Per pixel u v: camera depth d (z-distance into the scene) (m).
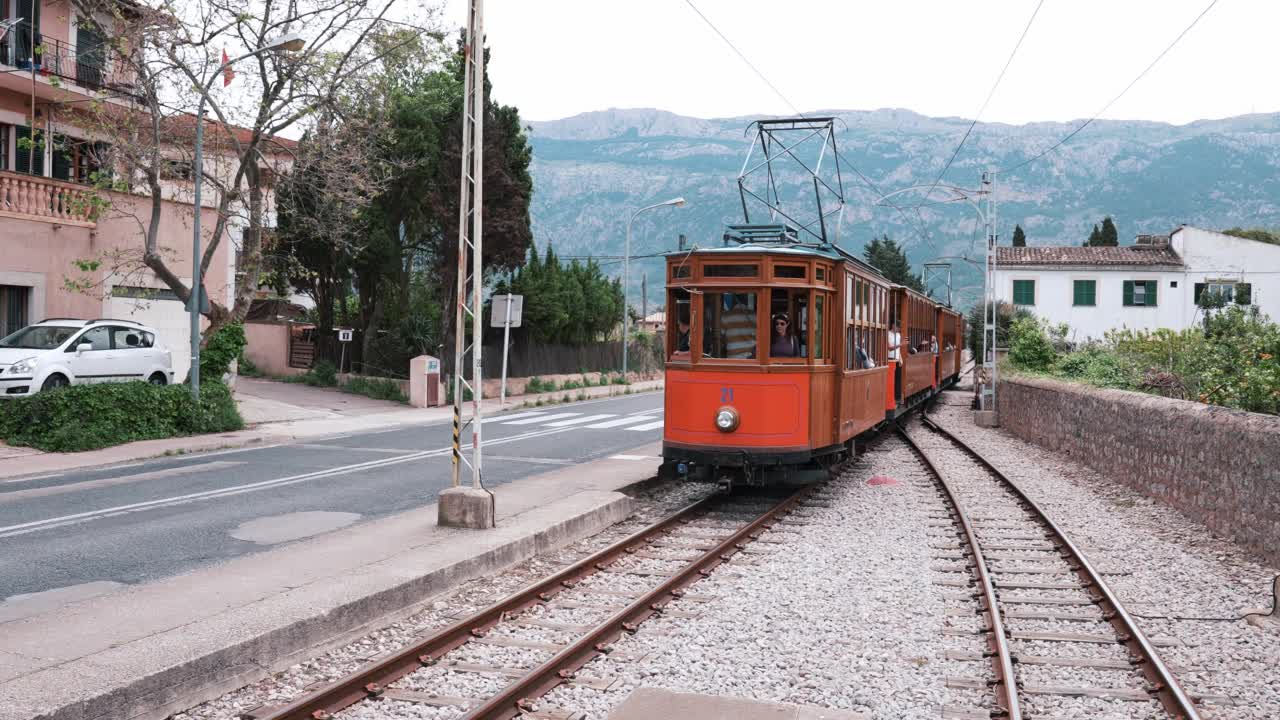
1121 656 6.64
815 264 12.59
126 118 20.73
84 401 17.88
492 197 31.94
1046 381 22.03
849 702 5.71
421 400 29.38
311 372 33.41
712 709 5.47
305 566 8.23
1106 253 47.31
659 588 8.05
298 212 25.66
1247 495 10.20
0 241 20.52
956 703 5.75
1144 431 13.96
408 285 34.38
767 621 7.45
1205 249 45.06
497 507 11.49
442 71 32.06
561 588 8.41
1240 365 13.73
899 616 7.60
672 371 12.81
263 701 5.70
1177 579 8.92
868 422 15.48
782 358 12.40
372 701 5.66
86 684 5.17
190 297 20.25
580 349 45.53
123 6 19.88
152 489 13.62
